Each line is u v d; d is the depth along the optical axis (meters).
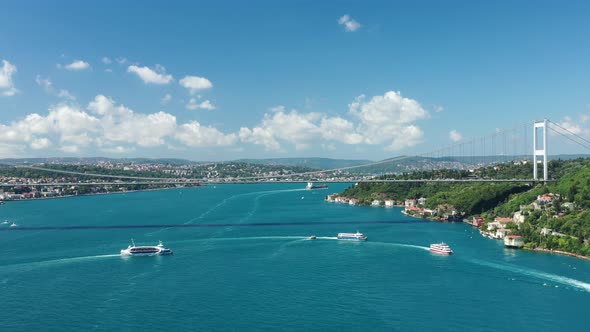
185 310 120.56
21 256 179.25
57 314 118.25
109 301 127.19
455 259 172.12
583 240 179.00
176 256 178.88
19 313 118.88
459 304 124.56
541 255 178.38
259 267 161.50
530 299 127.81
